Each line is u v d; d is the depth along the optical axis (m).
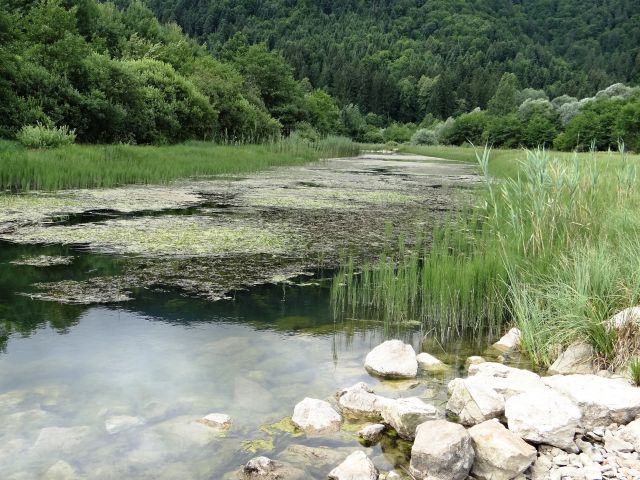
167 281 7.41
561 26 198.88
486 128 80.81
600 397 3.88
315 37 160.12
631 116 48.25
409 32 181.50
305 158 34.97
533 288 6.20
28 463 3.30
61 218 11.44
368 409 4.12
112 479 3.19
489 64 143.25
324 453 3.52
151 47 45.84
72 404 4.04
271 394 4.36
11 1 35.84
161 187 17.56
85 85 28.00
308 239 10.38
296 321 6.18
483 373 4.57
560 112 74.19
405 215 13.46
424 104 131.00
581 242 6.80
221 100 40.94
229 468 3.34
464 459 3.29
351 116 93.38
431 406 3.93
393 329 6.11
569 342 5.27
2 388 4.24
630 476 3.17
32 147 21.22
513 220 7.31
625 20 187.62
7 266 7.80
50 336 5.39
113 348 5.14
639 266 5.54
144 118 30.28
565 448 3.52
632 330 4.94
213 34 142.00
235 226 11.29
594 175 8.12
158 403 4.10
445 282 6.38
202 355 5.07
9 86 23.80
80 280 7.27
